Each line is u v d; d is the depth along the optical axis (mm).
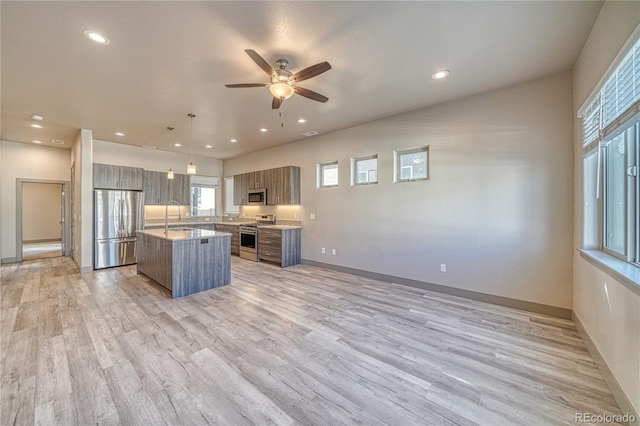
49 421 1605
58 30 2229
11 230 5977
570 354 2346
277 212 6609
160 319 3041
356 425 1604
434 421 1636
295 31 2268
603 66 2031
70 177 6699
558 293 3064
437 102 3818
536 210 3184
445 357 2309
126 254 5734
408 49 2531
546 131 3105
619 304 1780
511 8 2000
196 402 1771
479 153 3557
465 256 3697
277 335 2686
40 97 3566
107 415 1656
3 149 5879
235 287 4262
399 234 4379
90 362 2199
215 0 1914
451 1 1926
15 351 2352
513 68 2895
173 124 4785
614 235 2221
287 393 1865
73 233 6379
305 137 5773
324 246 5562
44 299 3660
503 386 1946
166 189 6922
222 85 3262
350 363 2221
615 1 1826
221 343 2523
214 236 4215
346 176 5121
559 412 1709
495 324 2918
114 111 4105
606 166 2381
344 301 3629
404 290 4082
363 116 4398
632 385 1591
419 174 4230
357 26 2203
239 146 6605
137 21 2133
